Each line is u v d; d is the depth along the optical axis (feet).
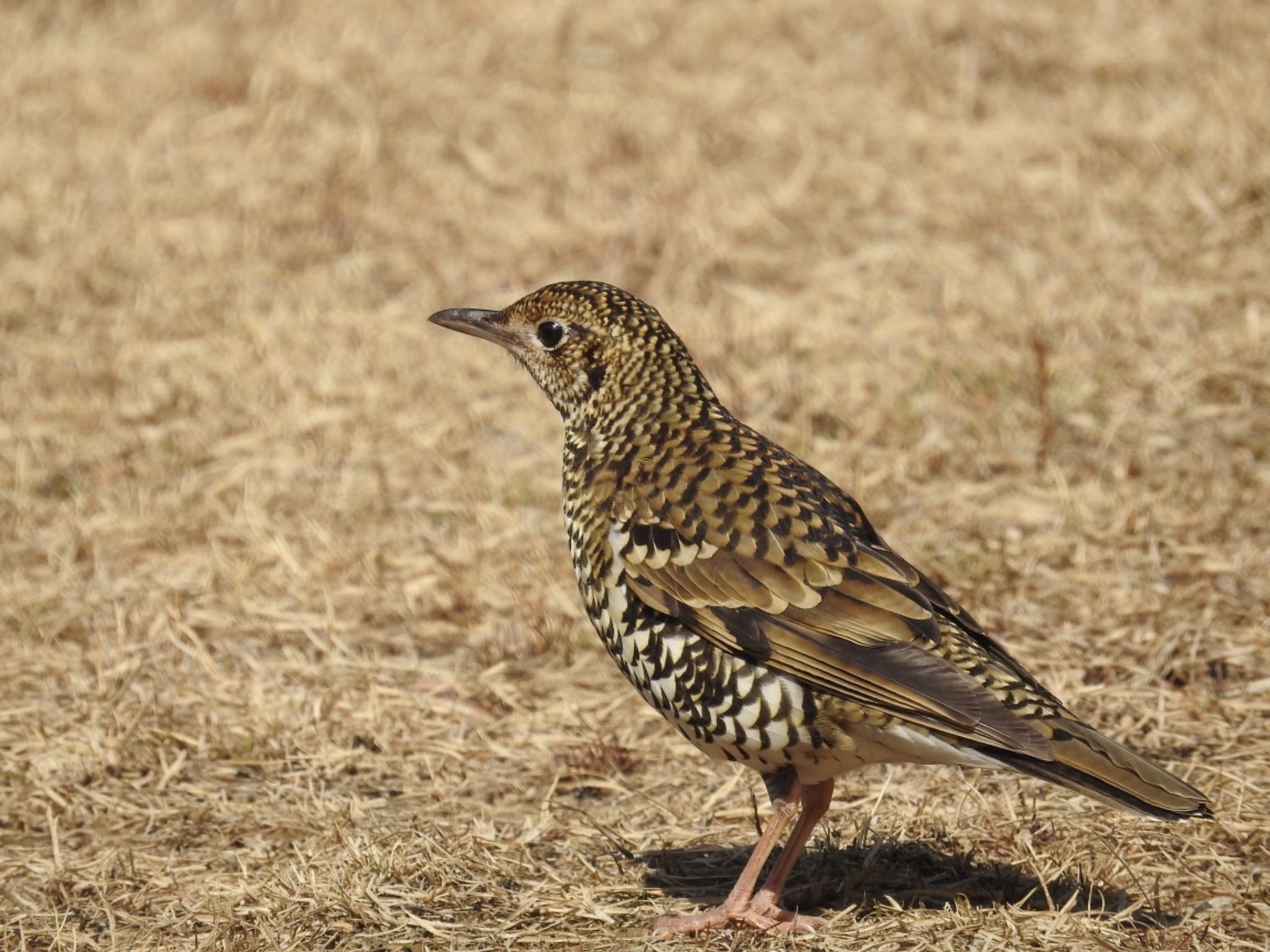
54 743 48.85
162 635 55.01
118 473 65.92
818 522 37.40
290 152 89.81
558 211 84.74
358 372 71.97
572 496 39.88
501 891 40.01
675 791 45.98
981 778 44.96
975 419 65.10
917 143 87.71
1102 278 74.54
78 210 84.79
